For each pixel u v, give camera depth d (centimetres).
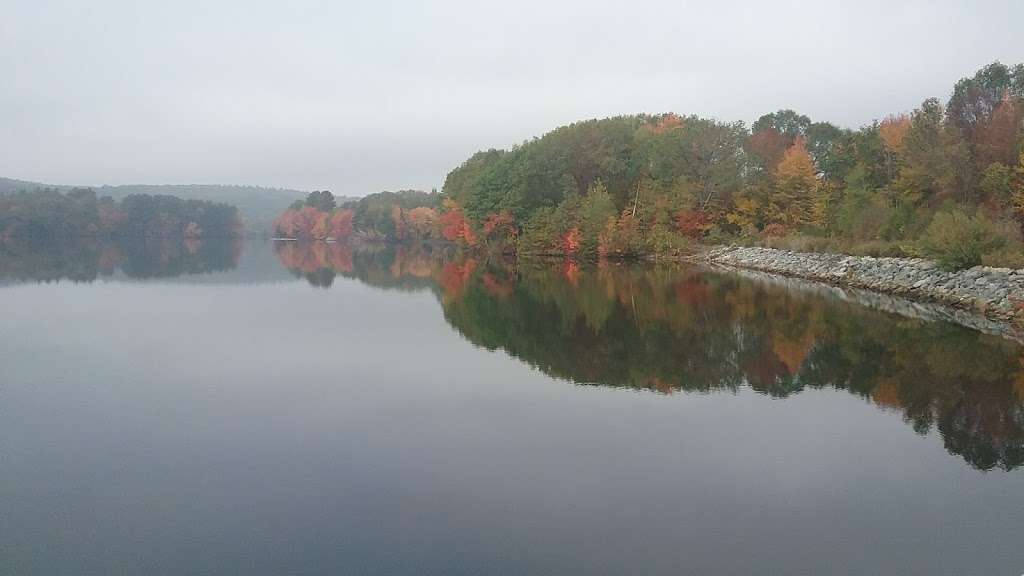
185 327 2236
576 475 962
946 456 1028
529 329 2194
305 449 1074
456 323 2331
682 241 5472
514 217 6794
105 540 795
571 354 1788
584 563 729
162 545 782
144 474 983
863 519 830
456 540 781
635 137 6875
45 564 745
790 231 4809
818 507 862
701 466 994
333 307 2777
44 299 2961
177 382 1502
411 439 1119
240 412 1275
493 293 3319
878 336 1923
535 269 5006
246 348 1881
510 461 1016
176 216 13525
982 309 2284
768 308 2536
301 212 14650
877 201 3847
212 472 985
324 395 1391
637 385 1458
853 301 2673
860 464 999
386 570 720
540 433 1141
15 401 1356
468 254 7475
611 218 5741
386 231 11788
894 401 1305
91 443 1112
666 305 2703
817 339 1912
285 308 2730
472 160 9088
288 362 1703
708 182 5672
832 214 4456
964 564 728
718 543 771
